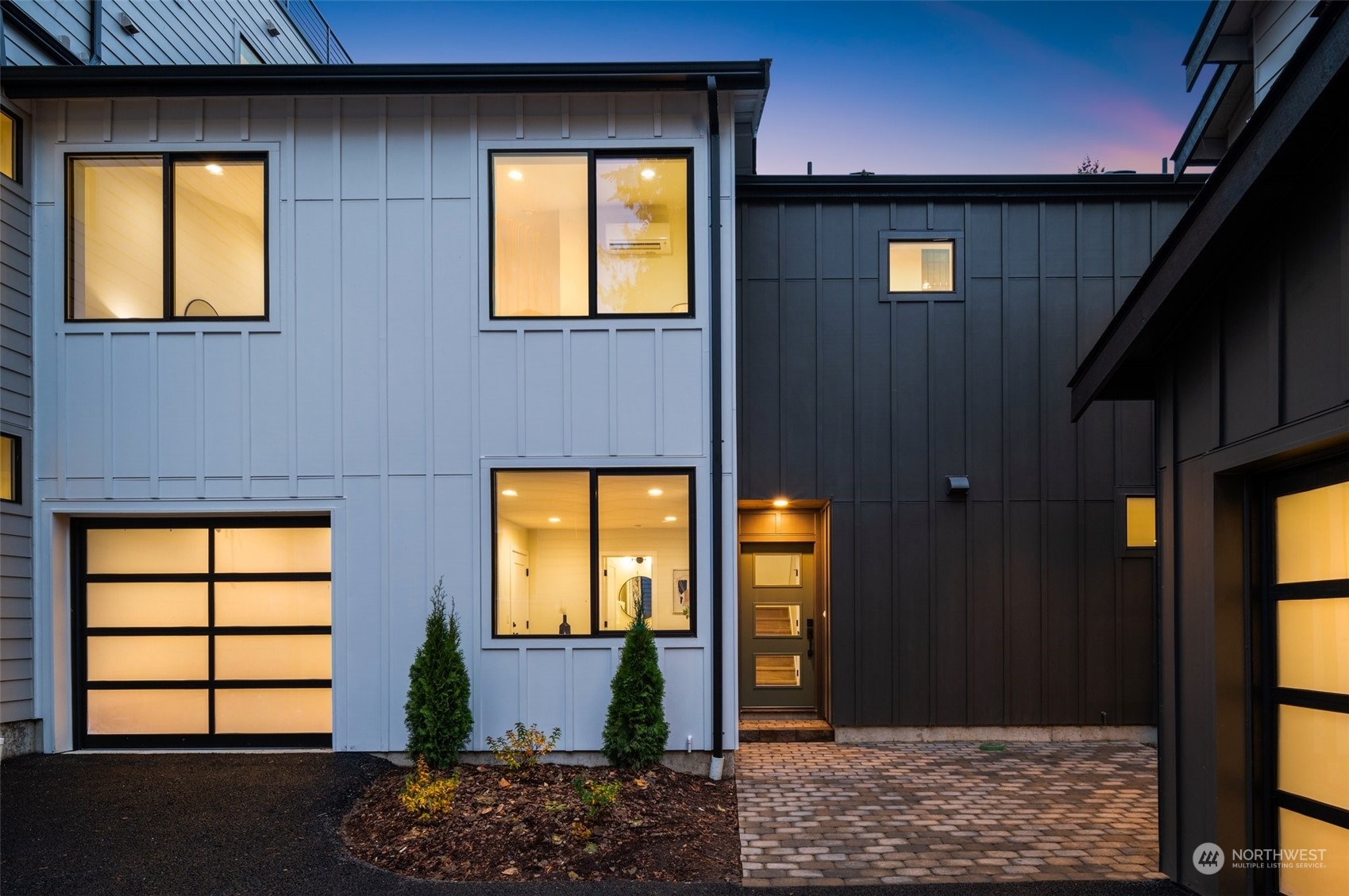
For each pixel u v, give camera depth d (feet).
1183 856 15.47
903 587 27.86
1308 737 13.55
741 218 28.68
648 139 24.20
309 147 24.17
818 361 28.37
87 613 24.32
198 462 23.59
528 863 16.49
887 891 15.62
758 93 24.29
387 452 23.62
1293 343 12.57
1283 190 12.53
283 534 24.29
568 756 22.98
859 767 24.34
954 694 27.58
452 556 23.45
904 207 28.76
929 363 28.37
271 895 15.12
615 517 23.56
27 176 23.97
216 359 23.81
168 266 24.07
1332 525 13.10
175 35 31.42
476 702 23.09
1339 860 12.81
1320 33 10.70
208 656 24.12
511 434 23.61
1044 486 28.12
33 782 20.54
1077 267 28.63
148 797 19.60
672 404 23.65
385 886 15.52
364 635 23.38
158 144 24.16
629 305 24.07
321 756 22.82
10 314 23.09
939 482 28.07
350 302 23.88
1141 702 27.61
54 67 22.93
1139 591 27.91
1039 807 20.48
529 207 24.22
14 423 23.09
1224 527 14.62
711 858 17.19
